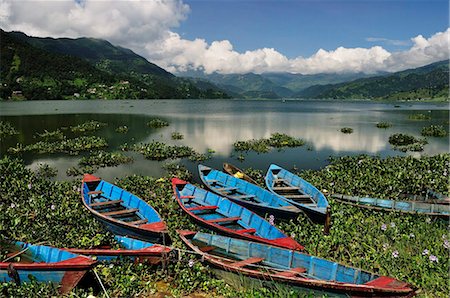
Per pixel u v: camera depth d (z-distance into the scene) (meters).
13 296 7.96
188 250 10.22
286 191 17.23
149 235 11.21
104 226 12.44
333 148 32.25
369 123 55.81
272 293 8.19
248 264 9.14
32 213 13.81
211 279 9.23
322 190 17.03
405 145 33.72
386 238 11.48
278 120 61.12
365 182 18.52
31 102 114.06
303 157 28.23
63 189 17.44
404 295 6.83
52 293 8.16
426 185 17.92
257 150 30.45
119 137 37.22
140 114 68.75
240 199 14.80
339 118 67.00
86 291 8.61
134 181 19.05
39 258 9.56
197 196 15.53
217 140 36.16
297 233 12.35
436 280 8.88
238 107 113.56
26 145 31.64
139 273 9.45
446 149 31.84
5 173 19.84
